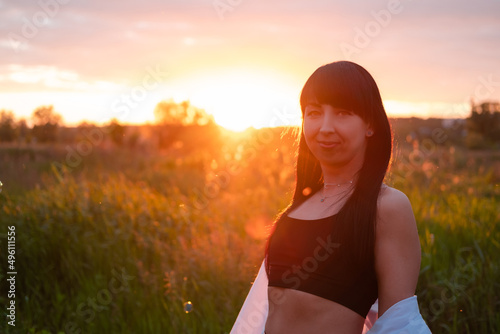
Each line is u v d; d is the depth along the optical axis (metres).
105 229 4.62
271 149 9.03
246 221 5.16
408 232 1.27
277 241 1.48
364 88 1.36
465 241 4.34
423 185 7.80
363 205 1.30
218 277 3.62
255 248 4.03
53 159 11.97
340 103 1.35
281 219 1.55
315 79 1.39
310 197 1.57
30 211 4.83
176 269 3.84
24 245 4.27
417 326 1.20
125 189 5.78
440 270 3.66
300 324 1.35
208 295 3.52
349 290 1.31
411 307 1.21
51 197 5.23
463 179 8.93
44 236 4.42
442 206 5.76
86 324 3.52
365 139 1.39
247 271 3.71
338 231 1.32
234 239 4.25
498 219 4.91
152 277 3.78
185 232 4.63
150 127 22.14
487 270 3.53
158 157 15.71
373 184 1.33
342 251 1.31
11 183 6.81
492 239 4.20
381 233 1.27
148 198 5.61
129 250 4.20
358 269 1.30
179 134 20.52
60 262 4.24
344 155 1.37
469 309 3.28
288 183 7.36
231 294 3.52
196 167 12.68
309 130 1.41
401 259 1.25
